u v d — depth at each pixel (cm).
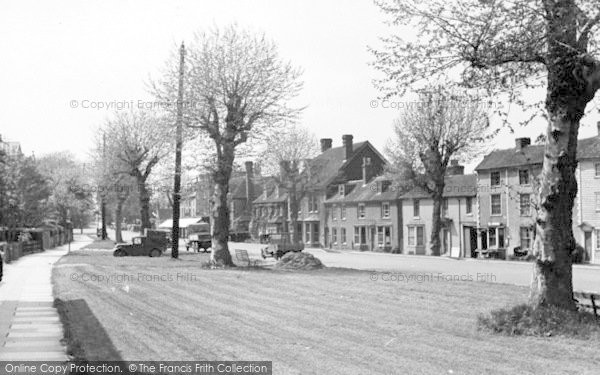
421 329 1447
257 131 3656
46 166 8688
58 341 1318
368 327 1486
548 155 1451
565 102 1419
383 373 1061
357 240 7419
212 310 1773
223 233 3541
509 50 1414
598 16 1305
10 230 5353
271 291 2225
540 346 1238
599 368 1070
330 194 8138
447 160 5488
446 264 4178
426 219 6369
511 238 5338
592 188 4684
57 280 2567
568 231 1442
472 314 1628
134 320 1576
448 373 1052
